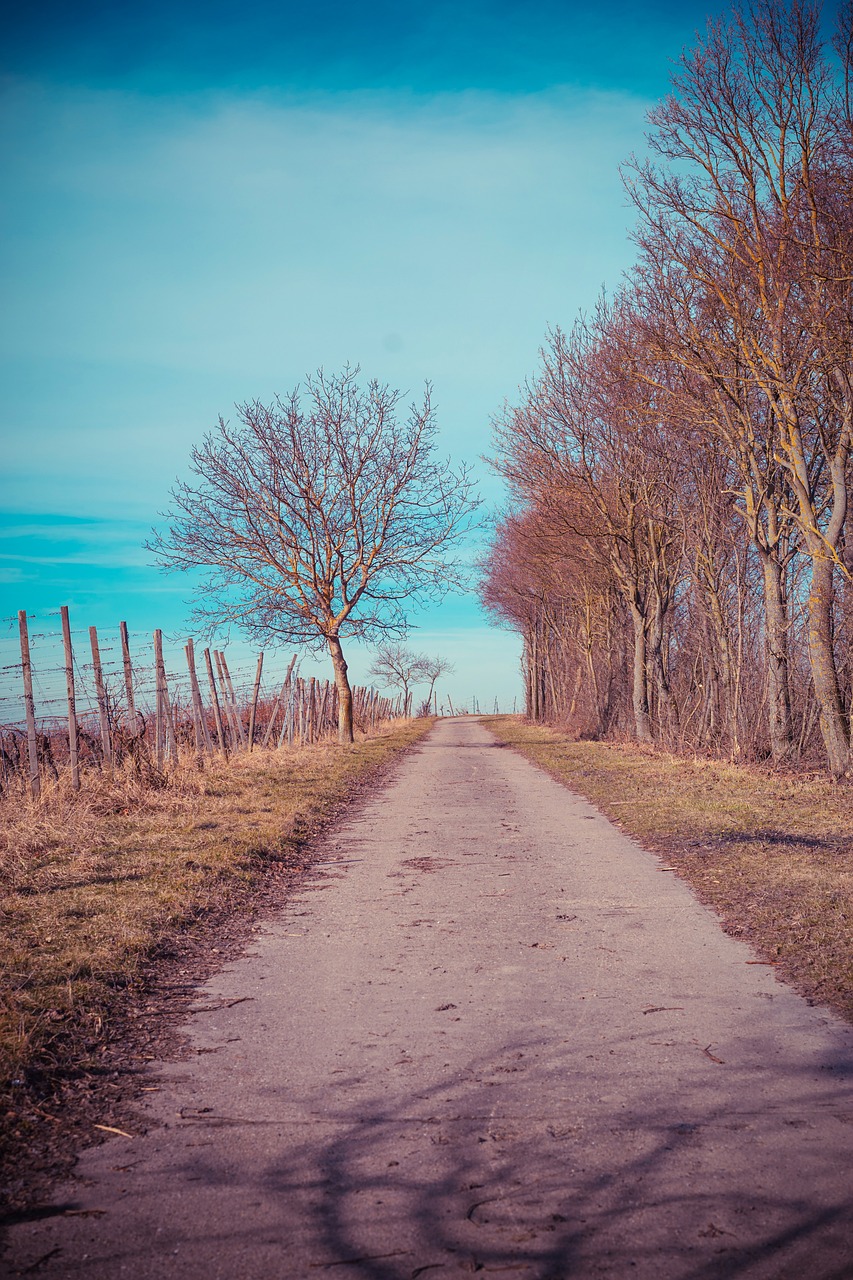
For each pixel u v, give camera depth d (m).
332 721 36.34
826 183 14.15
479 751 28.81
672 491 22.77
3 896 7.43
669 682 26.84
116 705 14.53
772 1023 4.57
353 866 9.41
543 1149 3.30
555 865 9.08
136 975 5.57
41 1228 2.87
